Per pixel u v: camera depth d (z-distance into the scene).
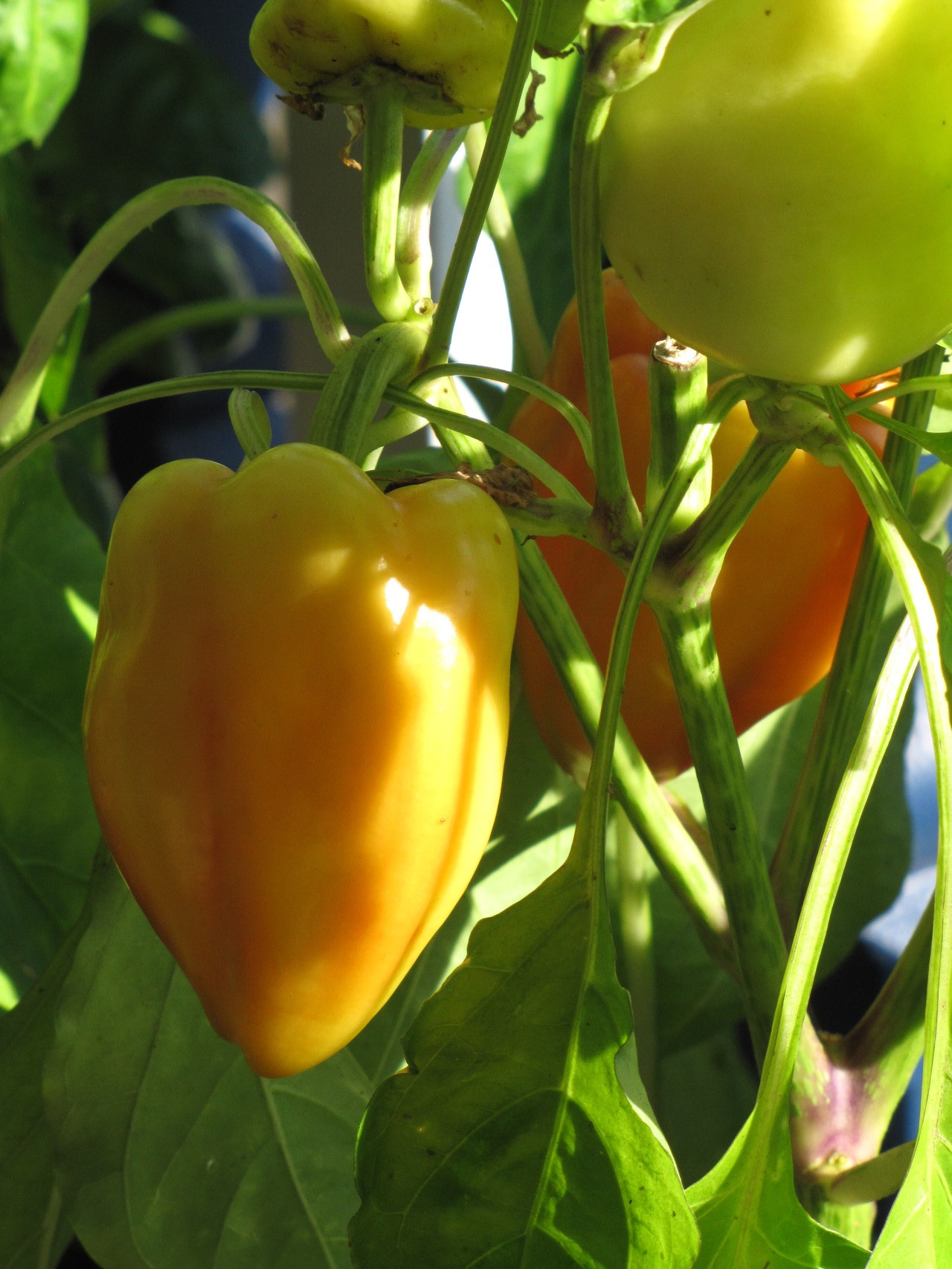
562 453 0.40
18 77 0.45
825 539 0.38
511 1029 0.29
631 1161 0.28
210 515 0.30
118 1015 0.37
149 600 0.30
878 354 0.28
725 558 0.38
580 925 0.29
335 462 0.30
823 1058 0.35
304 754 0.29
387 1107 0.29
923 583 0.29
